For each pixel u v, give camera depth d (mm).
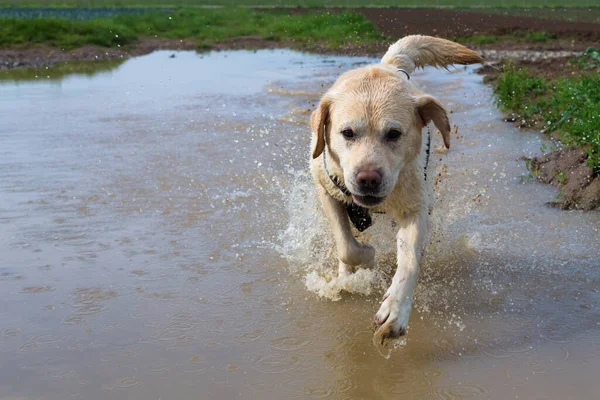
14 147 2955
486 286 1914
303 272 1974
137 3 15719
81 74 5531
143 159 2736
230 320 1783
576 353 1669
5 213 2270
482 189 2426
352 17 9031
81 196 2391
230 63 6148
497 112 3510
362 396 1571
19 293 1871
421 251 1788
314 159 1910
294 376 1622
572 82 3346
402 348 1702
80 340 1716
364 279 1907
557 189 2428
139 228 2180
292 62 6129
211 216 2254
